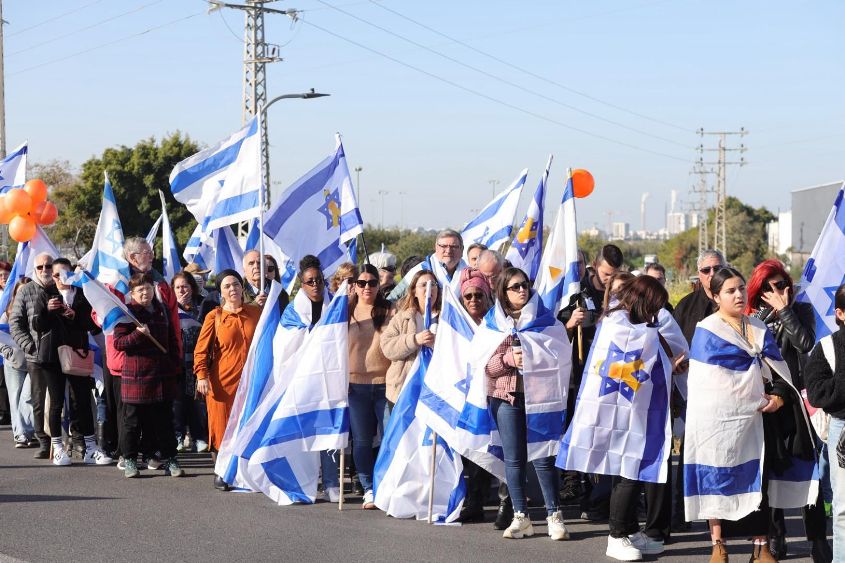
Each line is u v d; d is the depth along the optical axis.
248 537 7.60
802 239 56.69
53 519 8.13
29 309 10.52
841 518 6.08
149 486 9.50
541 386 7.57
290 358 9.20
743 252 84.50
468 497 8.33
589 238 83.69
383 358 8.77
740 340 6.65
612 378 7.12
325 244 10.88
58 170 56.41
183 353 11.01
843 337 5.96
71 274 10.62
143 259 10.21
